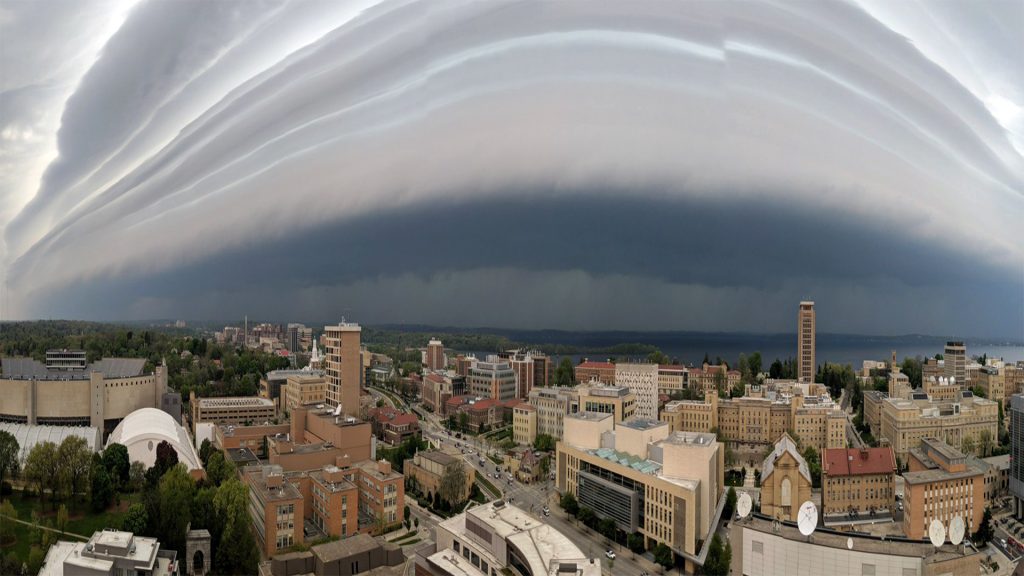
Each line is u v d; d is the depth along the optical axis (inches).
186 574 6840.6
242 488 7327.8
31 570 6112.2
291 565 6688.0
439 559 6235.2
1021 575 7101.4
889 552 5930.1
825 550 6141.7
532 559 5408.5
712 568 7632.9
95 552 6067.9
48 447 7716.5
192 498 7421.3
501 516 6294.3
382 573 6761.8
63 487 7559.1
